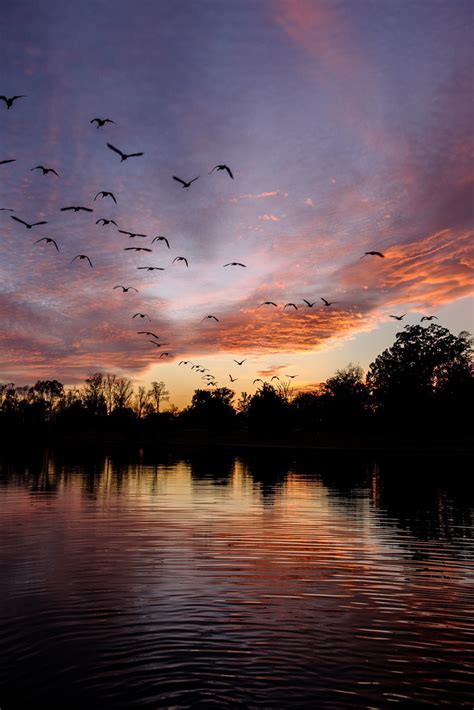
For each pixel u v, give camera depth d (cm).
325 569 1032
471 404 8344
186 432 13425
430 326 8981
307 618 770
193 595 867
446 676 597
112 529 1416
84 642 677
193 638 693
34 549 1180
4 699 541
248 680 582
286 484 2677
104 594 866
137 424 13475
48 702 534
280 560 1097
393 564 1074
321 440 9581
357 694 555
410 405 8669
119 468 3747
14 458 4900
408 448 7344
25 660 627
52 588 897
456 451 6650
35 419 13062
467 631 727
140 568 1024
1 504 1897
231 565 1053
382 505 1919
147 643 676
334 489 2455
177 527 1451
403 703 539
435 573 1010
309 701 541
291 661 630
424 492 2348
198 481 2820
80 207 1505
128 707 526
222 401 13712
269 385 11525
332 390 11544
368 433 9744
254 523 1521
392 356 9175
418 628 736
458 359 8838
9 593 870
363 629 731
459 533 1398
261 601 840
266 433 11231
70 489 2392
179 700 540
